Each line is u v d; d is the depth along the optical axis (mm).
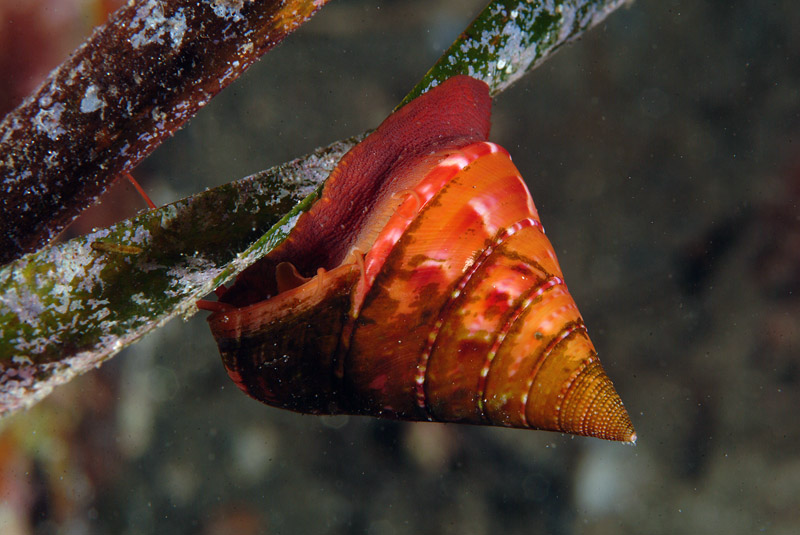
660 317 316
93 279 160
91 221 264
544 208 335
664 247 324
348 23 305
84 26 191
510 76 171
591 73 333
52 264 159
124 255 161
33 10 189
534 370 165
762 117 324
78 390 275
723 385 297
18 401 159
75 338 160
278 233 162
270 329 164
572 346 165
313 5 160
